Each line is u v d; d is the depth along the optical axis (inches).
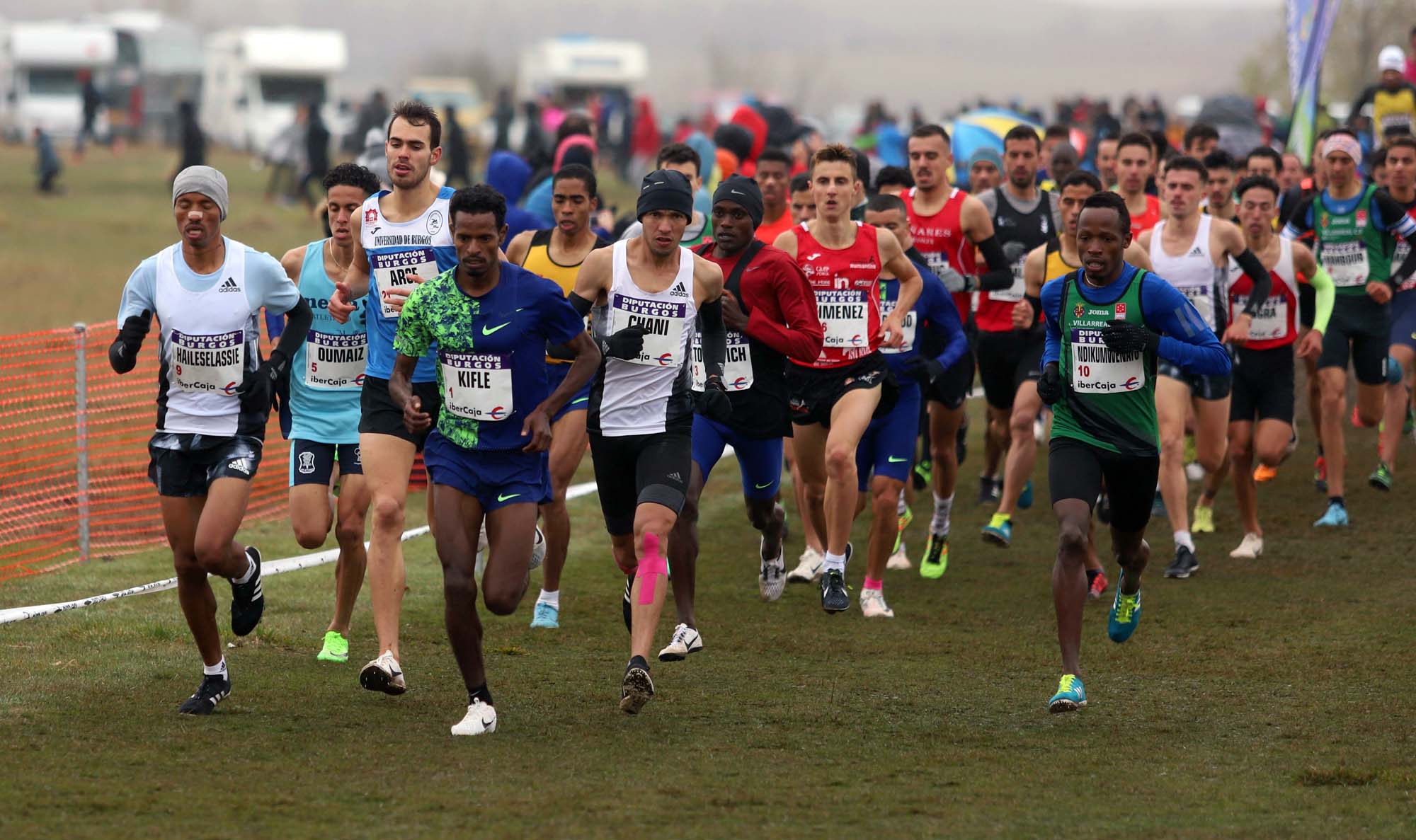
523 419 832.3
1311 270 1390.3
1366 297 1533.0
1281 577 1294.3
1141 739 851.4
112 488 1581.0
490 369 821.9
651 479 896.3
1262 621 1150.3
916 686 970.1
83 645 1009.5
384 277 940.6
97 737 813.2
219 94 6879.9
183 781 742.5
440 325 822.5
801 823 696.4
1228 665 1025.5
